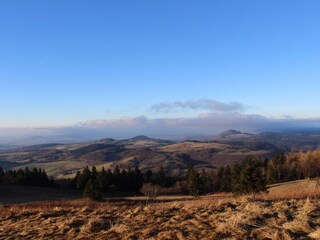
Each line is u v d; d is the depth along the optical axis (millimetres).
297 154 93688
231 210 12148
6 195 59906
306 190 19391
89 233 10805
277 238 8750
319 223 9625
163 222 11391
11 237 11055
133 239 9789
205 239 9078
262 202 13227
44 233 11164
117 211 14180
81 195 74188
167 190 84125
